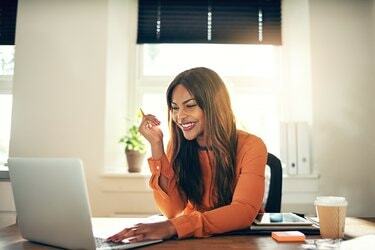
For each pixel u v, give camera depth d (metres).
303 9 2.37
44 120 2.19
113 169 2.25
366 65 2.21
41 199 0.82
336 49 2.23
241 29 2.45
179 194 1.23
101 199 2.13
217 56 2.53
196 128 1.20
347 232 1.02
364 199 2.13
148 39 2.44
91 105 2.20
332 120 2.18
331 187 2.14
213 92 1.19
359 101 2.19
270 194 1.55
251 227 0.99
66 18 2.26
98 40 2.24
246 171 1.07
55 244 0.83
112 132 2.27
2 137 2.45
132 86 2.47
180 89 1.21
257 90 2.47
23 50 2.24
